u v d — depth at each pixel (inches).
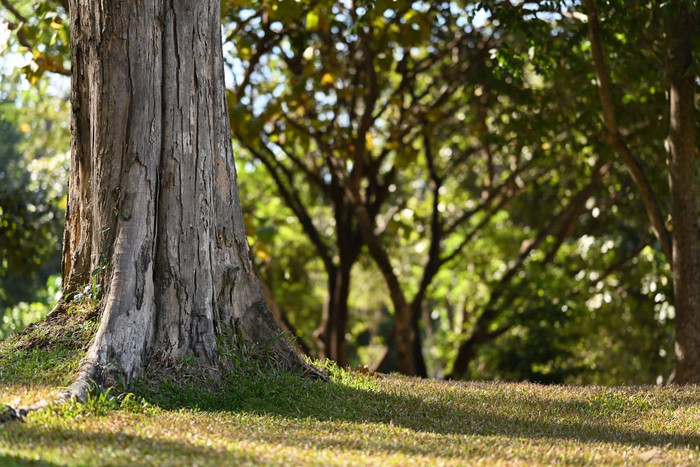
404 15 552.1
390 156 893.8
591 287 807.7
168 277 276.2
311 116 640.4
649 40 494.3
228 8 486.0
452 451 207.6
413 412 268.7
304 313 1027.3
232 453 188.7
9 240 693.3
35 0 484.1
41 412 213.9
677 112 462.9
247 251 304.3
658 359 869.2
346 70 649.0
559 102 591.8
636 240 803.4
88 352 256.1
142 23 279.4
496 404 288.2
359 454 198.7
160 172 279.4
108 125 278.5
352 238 700.0
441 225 745.6
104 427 210.7
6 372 246.7
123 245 271.3
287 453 193.0
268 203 909.8
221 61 299.7
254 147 678.5
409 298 1068.5
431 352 1235.9
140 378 260.2
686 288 468.8
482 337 749.9
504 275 757.9
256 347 295.4
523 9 457.4
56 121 821.2
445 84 724.7
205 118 288.4
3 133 1036.5
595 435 247.1
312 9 526.3
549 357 762.2
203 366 273.9
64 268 296.5
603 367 896.3
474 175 871.1
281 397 269.4
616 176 716.0
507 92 579.2
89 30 284.2
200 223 282.8
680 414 281.9
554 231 831.7
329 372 313.6
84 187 290.8
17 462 169.3
